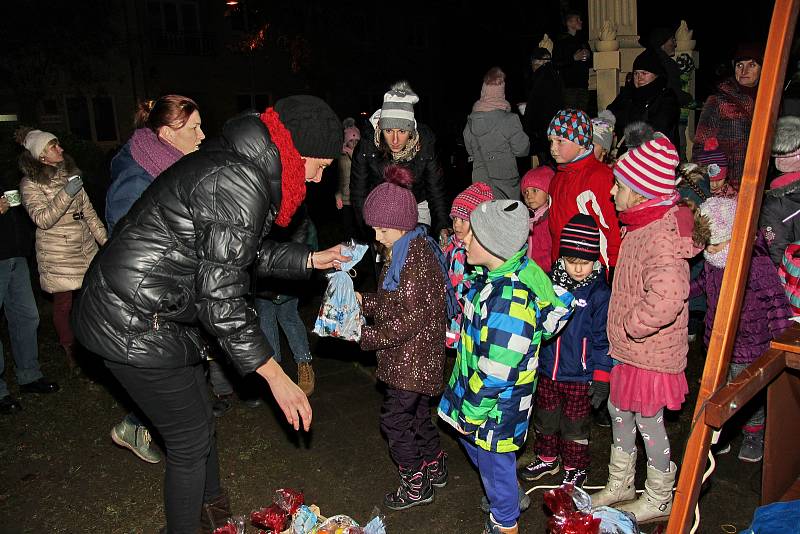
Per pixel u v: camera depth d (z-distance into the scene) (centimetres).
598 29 721
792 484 239
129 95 1775
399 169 340
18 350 457
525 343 235
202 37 1898
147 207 224
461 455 359
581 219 286
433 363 291
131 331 225
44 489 352
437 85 2284
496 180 498
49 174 436
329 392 452
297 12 1891
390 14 2133
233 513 321
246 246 213
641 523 286
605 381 291
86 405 448
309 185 1111
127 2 1717
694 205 263
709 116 471
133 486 351
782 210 319
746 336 300
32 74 1495
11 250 430
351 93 2083
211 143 236
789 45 162
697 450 181
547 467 327
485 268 264
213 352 341
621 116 532
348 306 289
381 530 253
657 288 250
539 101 588
